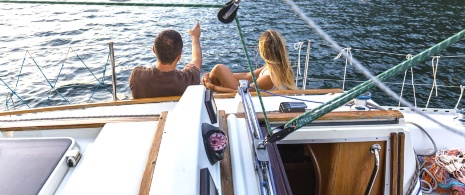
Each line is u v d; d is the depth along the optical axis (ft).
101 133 6.70
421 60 4.35
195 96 6.39
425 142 10.29
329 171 7.70
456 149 10.09
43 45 41.68
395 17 61.46
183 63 32.50
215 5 6.35
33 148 6.14
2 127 7.25
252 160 6.23
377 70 38.04
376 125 7.41
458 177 9.53
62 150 6.11
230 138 6.69
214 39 45.91
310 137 7.28
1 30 47.09
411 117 11.14
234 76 11.87
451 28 55.88
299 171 8.43
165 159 4.98
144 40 45.11
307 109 8.23
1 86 27.78
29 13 57.00
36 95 26.68
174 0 63.00
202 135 5.42
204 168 4.83
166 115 6.89
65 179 5.72
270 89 10.87
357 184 7.70
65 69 30.89
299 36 49.55
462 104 30.07
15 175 5.55
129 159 5.92
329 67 36.11
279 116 7.61
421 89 32.17
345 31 53.01
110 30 48.60
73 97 26.53
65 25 50.24
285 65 10.52
